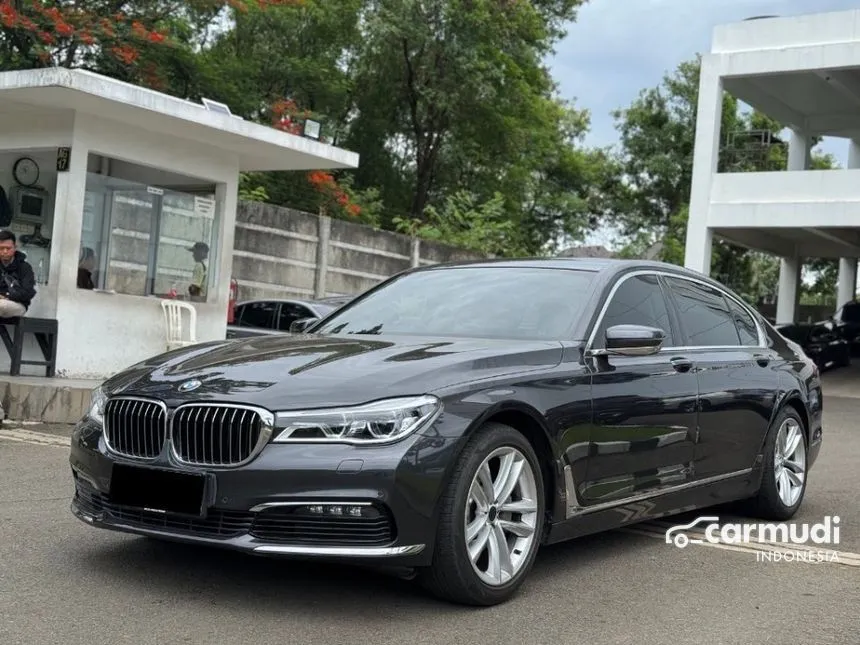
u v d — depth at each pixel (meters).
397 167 30.80
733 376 5.97
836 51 19.48
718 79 20.59
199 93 21.31
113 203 11.12
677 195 44.28
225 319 12.43
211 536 3.98
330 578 4.57
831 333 22.70
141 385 4.34
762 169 34.38
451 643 3.80
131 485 4.16
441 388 4.12
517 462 4.39
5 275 9.93
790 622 4.31
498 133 29.25
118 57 18.08
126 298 11.16
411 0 26.06
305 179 20.80
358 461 3.85
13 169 11.07
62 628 3.78
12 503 5.89
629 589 4.75
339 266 17.73
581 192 41.69
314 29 27.17
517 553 4.43
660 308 5.70
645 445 5.13
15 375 10.12
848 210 19.36
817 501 7.38
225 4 21.45
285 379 4.13
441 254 20.05
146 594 4.24
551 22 32.56
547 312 5.18
